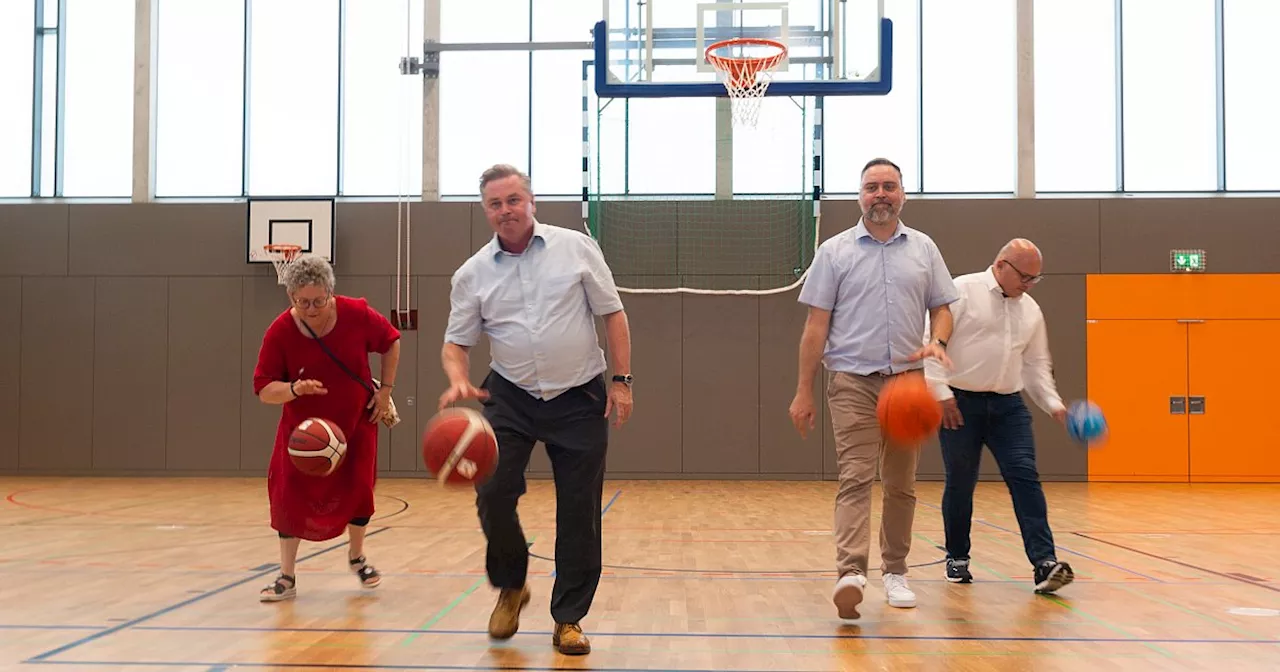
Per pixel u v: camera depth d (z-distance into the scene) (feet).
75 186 35.65
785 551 16.52
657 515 22.97
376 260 34.53
